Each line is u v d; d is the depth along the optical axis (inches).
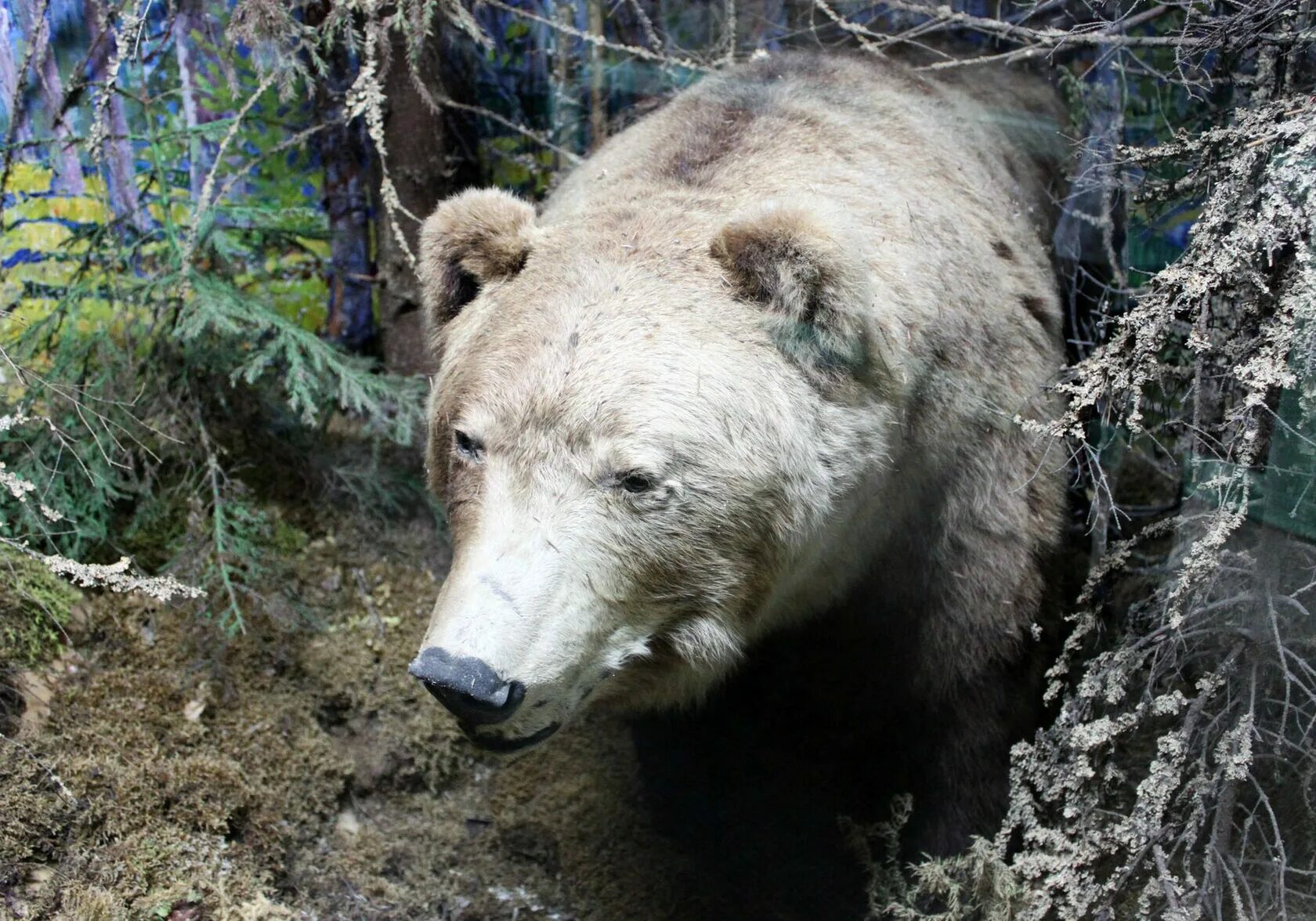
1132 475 151.9
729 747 138.7
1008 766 123.0
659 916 130.6
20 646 120.1
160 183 137.9
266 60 131.9
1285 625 95.3
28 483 99.5
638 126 127.2
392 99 147.6
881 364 96.5
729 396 88.6
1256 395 87.9
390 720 139.3
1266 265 100.9
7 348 132.6
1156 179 120.9
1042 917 101.9
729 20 146.2
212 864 113.7
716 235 91.8
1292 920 93.4
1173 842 99.1
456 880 131.5
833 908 128.5
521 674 83.2
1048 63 139.6
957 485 113.0
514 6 140.8
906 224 107.0
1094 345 127.6
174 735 123.4
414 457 158.6
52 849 106.3
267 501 147.9
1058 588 125.2
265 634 136.1
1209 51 110.5
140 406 138.7
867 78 129.4
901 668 123.1
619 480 86.4
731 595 95.3
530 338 90.1
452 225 100.6
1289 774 96.3
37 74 133.6
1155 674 103.4
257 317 138.3
